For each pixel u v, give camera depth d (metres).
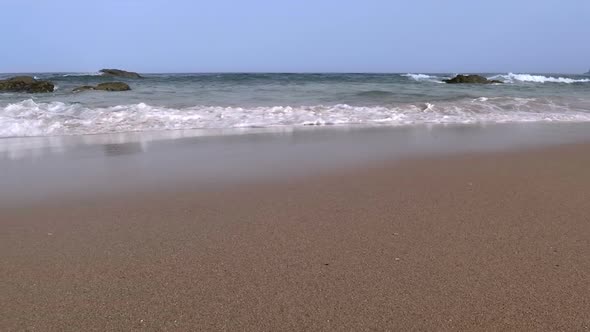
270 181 5.21
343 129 9.38
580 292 2.67
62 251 3.27
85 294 2.67
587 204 4.34
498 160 6.39
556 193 4.72
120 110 11.23
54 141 7.96
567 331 2.31
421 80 33.38
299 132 8.96
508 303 2.56
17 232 3.64
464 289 2.71
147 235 3.57
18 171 5.74
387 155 6.70
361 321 2.40
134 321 2.40
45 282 2.81
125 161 6.32
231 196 4.62
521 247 3.32
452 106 12.82
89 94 17.80
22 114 10.48
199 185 5.04
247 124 9.95
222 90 20.00
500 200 4.48
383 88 21.47
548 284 2.77
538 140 8.08
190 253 3.23
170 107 12.23
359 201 4.45
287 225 3.79
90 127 9.38
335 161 6.28
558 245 3.35
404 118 11.02
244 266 3.02
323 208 4.23
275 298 2.62
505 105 13.21
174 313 2.47
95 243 3.41
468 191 4.81
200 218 3.96
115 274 2.91
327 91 18.92
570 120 11.12
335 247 3.33
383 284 2.77
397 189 4.88
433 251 3.25
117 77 37.38
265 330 2.33
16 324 2.37
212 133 8.81
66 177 5.41
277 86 23.22
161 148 7.30
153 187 4.97
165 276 2.88
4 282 2.81
